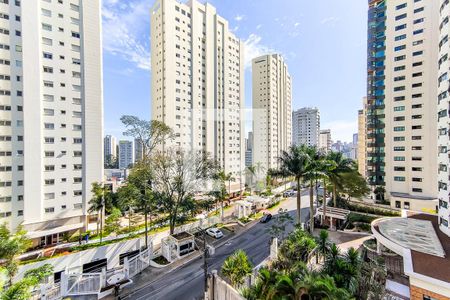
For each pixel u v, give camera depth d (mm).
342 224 29359
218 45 57594
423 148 36688
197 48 52812
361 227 28188
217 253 23781
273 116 76188
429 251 15047
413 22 37625
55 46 31203
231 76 61250
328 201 43375
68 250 25125
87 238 28812
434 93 35906
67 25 32094
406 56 38344
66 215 31844
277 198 49594
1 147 27516
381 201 39344
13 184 28141
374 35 42562
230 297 12758
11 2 28078
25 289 12078
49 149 30828
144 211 27609
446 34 19281
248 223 34219
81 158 33344
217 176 31859
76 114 32969
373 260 16797
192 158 29344
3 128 27672
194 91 51812
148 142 33531
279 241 22984
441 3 20281
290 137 92438
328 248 17250
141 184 27328
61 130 31688
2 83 27594
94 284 17828
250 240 27312
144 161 28484
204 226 32688
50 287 17688
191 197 29812
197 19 53094
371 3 43125
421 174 36875
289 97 91312
